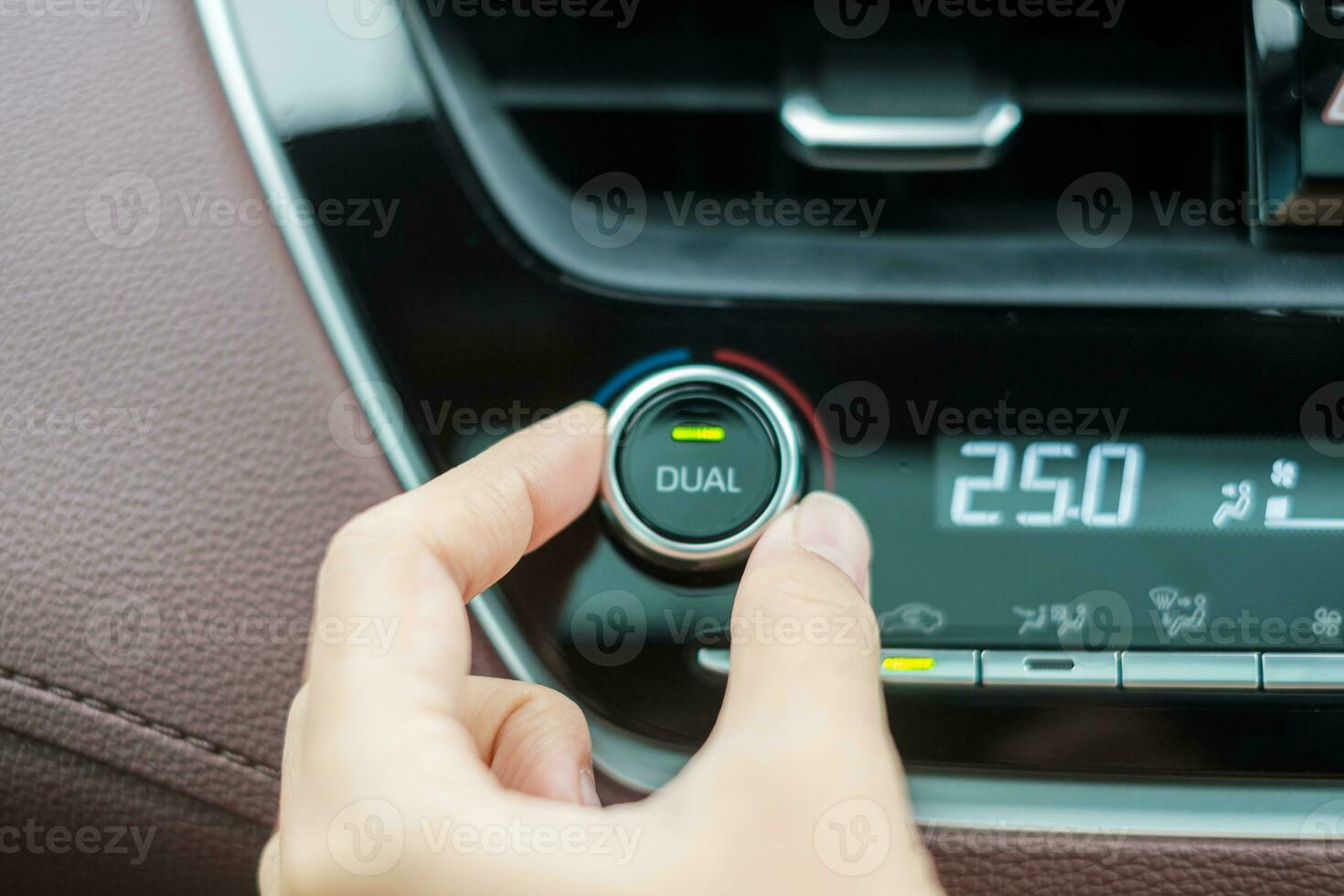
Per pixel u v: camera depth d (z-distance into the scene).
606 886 0.24
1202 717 0.29
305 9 0.31
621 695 0.29
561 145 0.32
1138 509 0.30
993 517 0.30
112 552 0.29
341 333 0.30
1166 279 0.31
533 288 0.31
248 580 0.29
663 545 0.30
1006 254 0.31
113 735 0.29
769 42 0.31
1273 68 0.30
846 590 0.27
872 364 0.30
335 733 0.25
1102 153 0.32
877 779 0.25
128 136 0.31
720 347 0.30
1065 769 0.29
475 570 0.27
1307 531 0.30
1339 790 0.29
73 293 0.30
